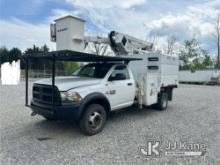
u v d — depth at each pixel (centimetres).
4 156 355
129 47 774
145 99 637
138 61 763
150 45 925
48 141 430
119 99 554
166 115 692
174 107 854
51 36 567
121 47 733
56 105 435
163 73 755
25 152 373
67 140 438
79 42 547
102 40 708
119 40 722
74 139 445
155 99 699
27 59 522
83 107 443
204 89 1841
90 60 590
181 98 1152
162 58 740
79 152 376
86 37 649
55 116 428
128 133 489
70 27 524
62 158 350
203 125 566
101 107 491
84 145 410
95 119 479
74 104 433
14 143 416
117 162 338
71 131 498
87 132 463
